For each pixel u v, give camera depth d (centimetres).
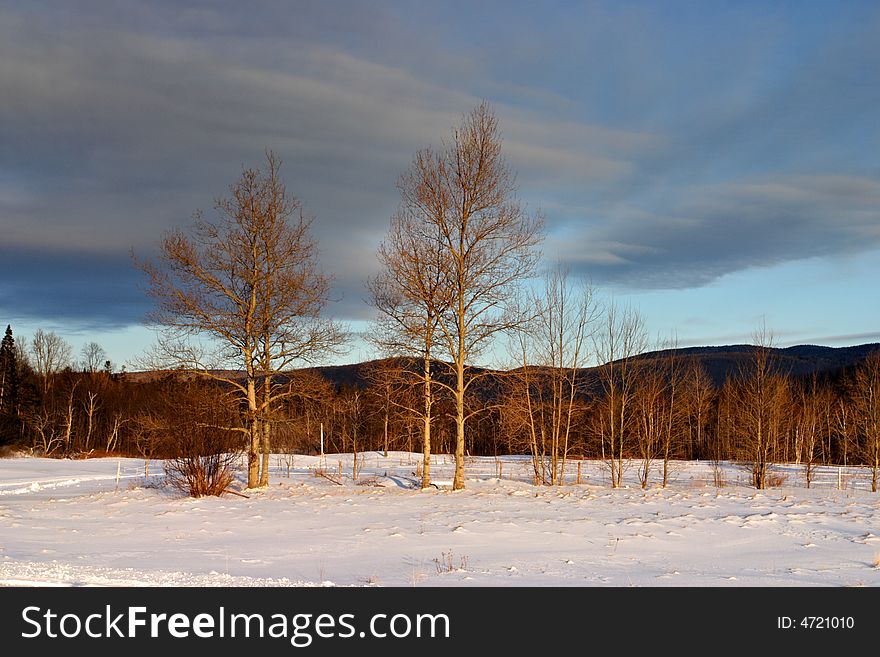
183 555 1505
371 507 2305
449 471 4522
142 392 8269
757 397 4000
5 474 4444
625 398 4056
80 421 8131
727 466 5491
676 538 1691
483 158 2839
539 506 2289
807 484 3903
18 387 7738
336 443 7112
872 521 1927
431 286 2834
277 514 2161
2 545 1582
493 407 3050
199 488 2702
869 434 4647
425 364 2942
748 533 1755
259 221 2916
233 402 2912
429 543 1647
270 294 2928
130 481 3781
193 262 2806
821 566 1404
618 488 3116
